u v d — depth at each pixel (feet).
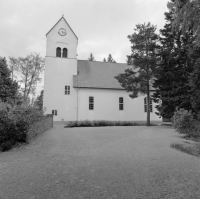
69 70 90.07
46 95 85.25
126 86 65.62
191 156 20.98
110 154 21.94
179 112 36.27
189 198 11.00
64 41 91.76
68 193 11.58
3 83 75.36
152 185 12.85
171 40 59.21
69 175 14.80
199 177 14.46
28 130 29.37
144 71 64.34
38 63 112.27
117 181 13.55
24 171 15.85
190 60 54.03
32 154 22.13
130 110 92.94
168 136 36.63
